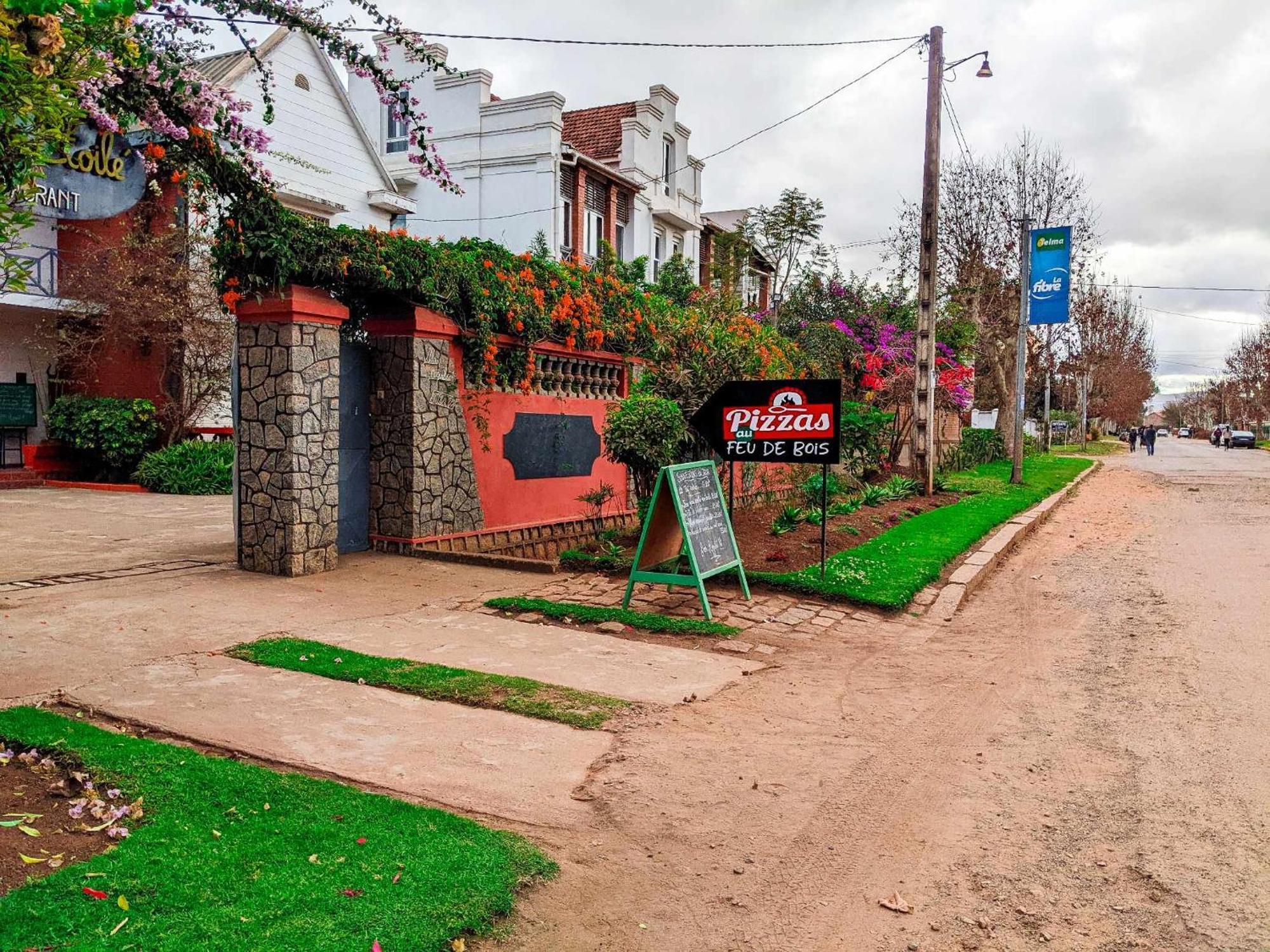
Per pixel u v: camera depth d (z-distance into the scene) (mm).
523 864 3459
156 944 2709
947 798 4402
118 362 18094
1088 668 6789
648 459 9000
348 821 3639
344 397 9406
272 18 6285
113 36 4379
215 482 16578
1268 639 7566
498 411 10562
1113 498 21062
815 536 10992
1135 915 3389
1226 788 4547
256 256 8008
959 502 16266
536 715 5172
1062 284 21688
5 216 3703
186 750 4223
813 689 6102
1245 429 94625
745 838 3910
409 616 7301
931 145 16438
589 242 26594
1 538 10633
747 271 28375
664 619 7430
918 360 16812
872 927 3295
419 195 25891
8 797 3643
